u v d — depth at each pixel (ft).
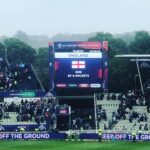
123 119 345.10
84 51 354.33
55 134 298.76
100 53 354.54
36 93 366.63
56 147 253.85
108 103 363.97
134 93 374.43
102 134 293.64
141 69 452.35
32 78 416.87
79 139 296.10
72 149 245.04
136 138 290.56
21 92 367.25
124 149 245.86
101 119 345.72
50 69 356.18
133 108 357.20
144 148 250.16
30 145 264.31
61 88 357.61
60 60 355.56
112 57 527.40
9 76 410.93
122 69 489.67
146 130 328.29
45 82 559.79
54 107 350.43
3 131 332.39
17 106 355.15
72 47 354.54
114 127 335.26
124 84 491.31
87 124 347.56
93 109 386.93
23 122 341.00
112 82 495.00
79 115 381.60
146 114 350.43
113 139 293.43
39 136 298.76
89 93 359.05
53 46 354.74
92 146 258.37
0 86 399.85
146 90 376.27
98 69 355.56
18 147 255.09
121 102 360.28
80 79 356.38
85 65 355.36
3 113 349.41
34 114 345.92
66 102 386.73
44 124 335.47
